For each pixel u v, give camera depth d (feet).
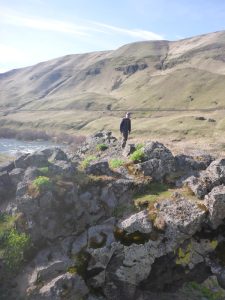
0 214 62.75
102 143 114.52
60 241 61.72
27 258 58.75
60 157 80.64
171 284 61.00
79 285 56.24
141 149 81.97
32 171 66.85
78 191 66.64
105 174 74.49
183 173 77.20
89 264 59.00
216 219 62.69
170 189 72.64
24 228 60.13
